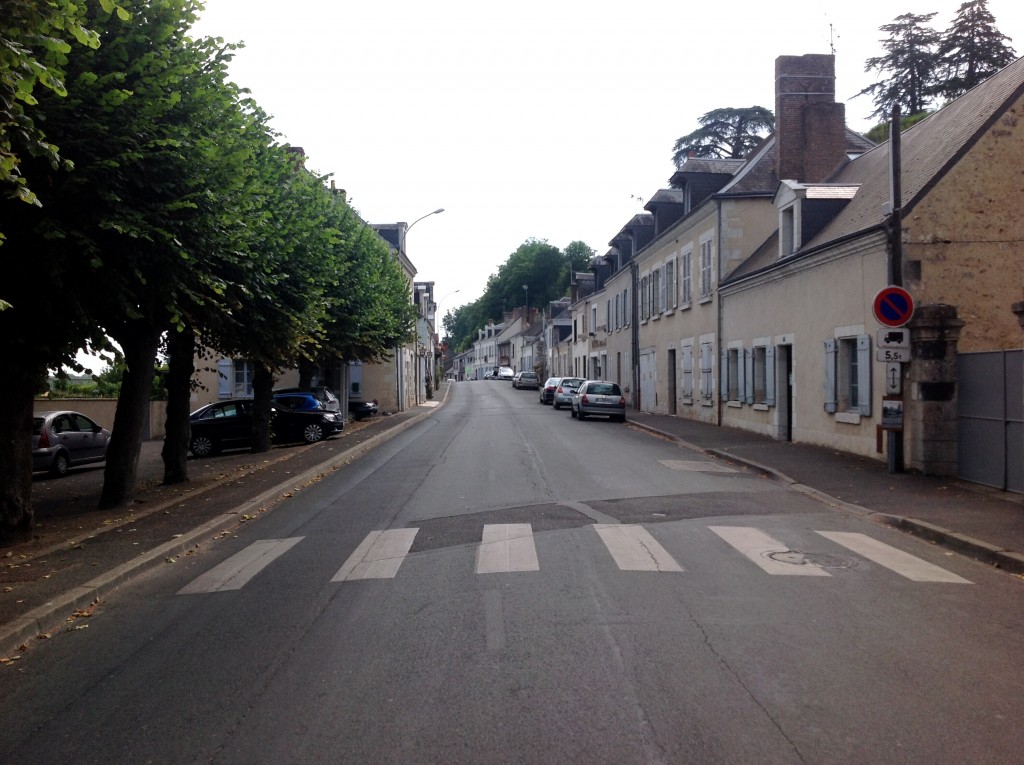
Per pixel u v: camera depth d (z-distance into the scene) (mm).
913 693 4738
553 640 5664
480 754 4000
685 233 29297
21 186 6109
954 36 39312
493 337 123375
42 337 9781
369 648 5629
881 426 14086
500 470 15695
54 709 4824
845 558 8305
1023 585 7328
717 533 9469
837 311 17141
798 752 3984
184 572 8359
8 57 5660
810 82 25016
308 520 11102
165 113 9656
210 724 4484
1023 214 14445
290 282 15141
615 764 3871
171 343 15406
